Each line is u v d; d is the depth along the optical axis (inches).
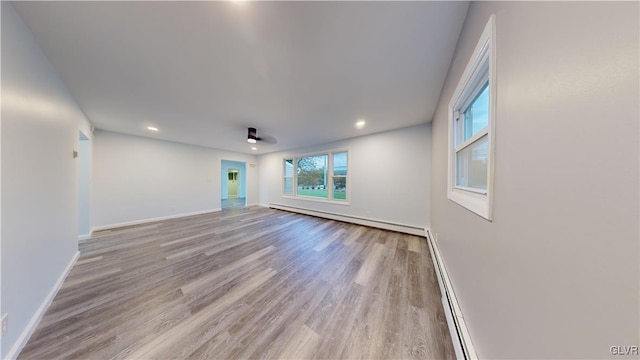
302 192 217.8
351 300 64.2
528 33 23.0
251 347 46.3
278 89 82.2
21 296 45.1
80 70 67.6
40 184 55.2
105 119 122.2
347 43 55.2
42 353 43.8
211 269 85.1
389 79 74.5
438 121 95.9
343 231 145.1
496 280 31.1
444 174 80.2
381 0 42.1
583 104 15.7
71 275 78.7
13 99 43.1
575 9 16.6
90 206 131.4
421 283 74.6
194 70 68.3
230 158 241.0
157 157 180.4
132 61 63.1
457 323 46.9
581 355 15.8
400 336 49.9
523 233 23.8
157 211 180.2
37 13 44.7
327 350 45.9
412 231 137.0
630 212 12.5
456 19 47.3
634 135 12.2
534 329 21.5
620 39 13.2
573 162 16.5
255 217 194.4
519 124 24.9
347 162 172.4
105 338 48.1
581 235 15.8
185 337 48.8
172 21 47.3
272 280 76.4
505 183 28.6
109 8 43.8
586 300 15.4
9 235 41.3
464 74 47.8
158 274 80.4
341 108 103.1
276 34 51.7
